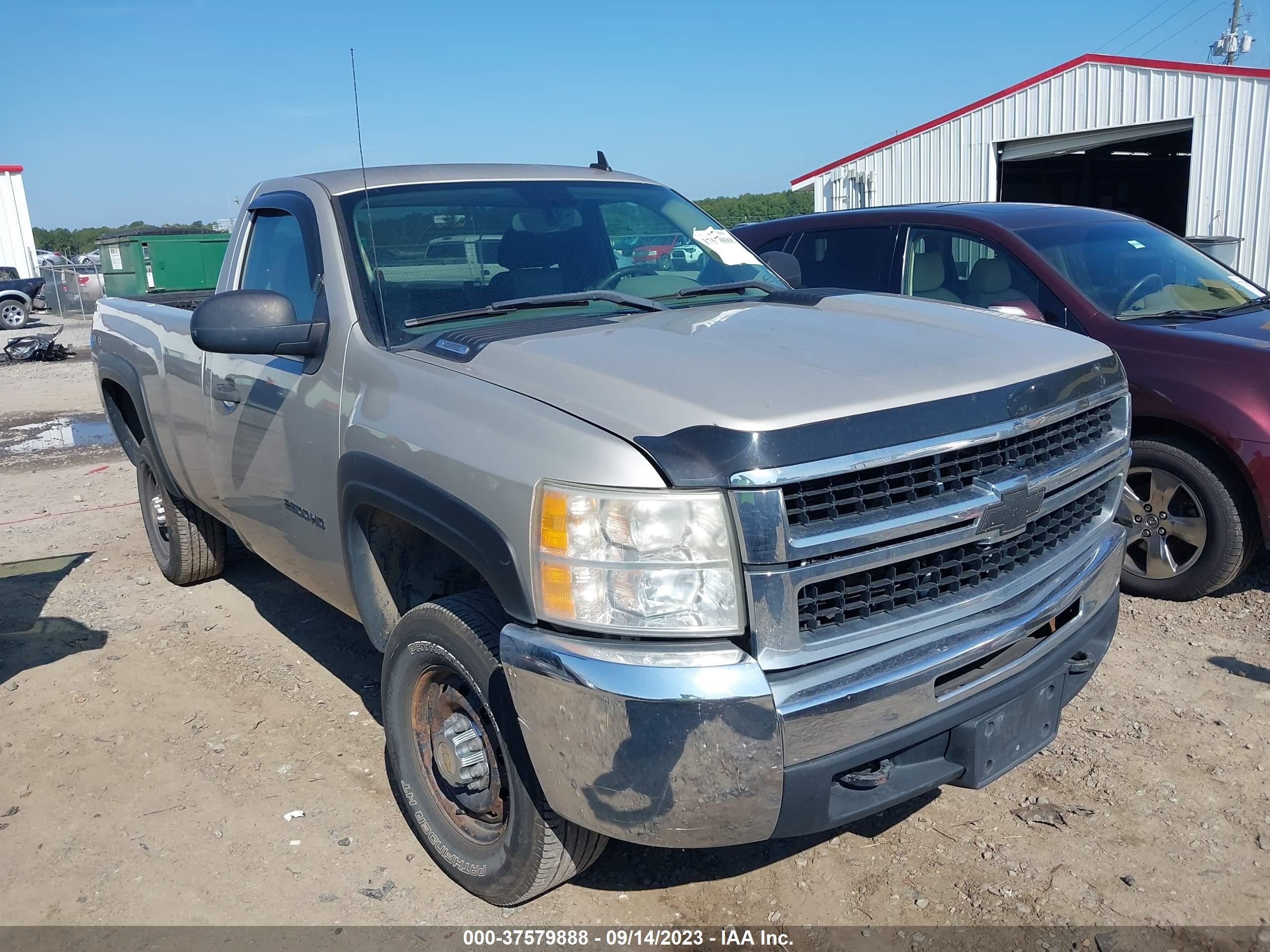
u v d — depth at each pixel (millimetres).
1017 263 5285
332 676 4379
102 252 21359
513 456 2373
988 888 2848
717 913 2809
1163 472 4566
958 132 20703
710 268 3902
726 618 2172
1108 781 3320
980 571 2500
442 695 2908
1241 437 4223
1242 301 5219
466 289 3361
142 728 3971
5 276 27906
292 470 3426
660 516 2150
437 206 3523
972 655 2383
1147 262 5305
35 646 4797
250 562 5887
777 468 2129
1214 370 4348
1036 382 2611
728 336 2775
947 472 2396
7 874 3090
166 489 5039
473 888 2863
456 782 2805
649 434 2213
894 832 3129
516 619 2383
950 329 2961
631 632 2191
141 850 3186
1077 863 2938
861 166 22938
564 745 2273
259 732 3906
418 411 2730
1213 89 16984
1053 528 2777
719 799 2174
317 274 3363
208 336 3115
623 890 2922
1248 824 3070
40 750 3826
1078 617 2799
